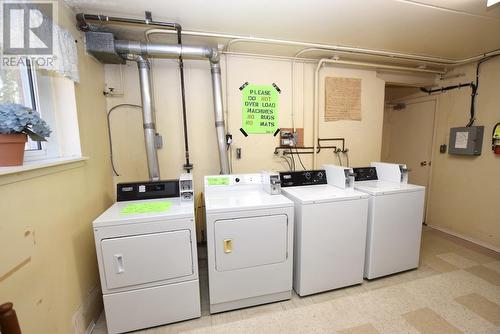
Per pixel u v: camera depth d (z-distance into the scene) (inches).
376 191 76.5
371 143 121.0
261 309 67.0
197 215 101.5
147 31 76.0
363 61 111.0
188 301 62.1
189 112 95.2
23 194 40.2
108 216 57.1
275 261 66.7
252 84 100.7
